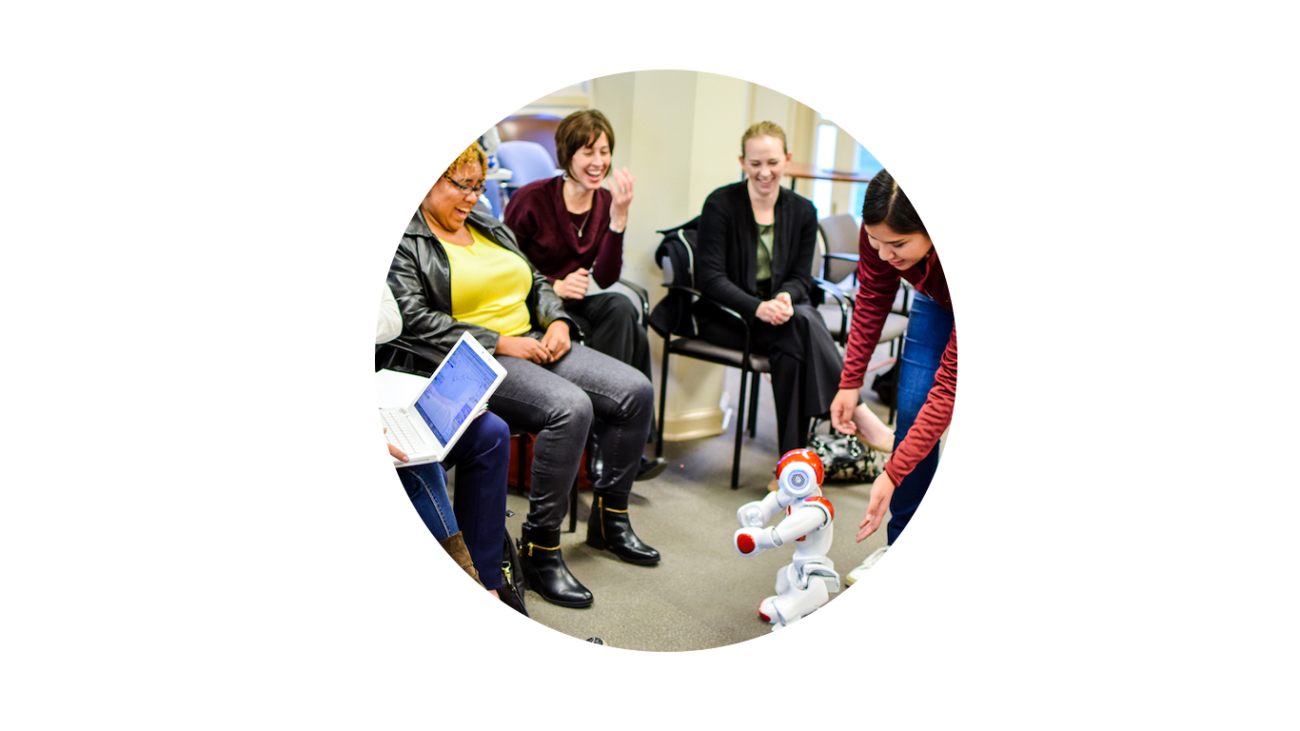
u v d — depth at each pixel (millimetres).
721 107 2781
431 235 1969
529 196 2490
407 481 1595
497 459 1706
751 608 1998
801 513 1781
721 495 2594
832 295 2904
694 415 3016
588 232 2555
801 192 4820
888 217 1586
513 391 1945
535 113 3295
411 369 1953
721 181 2861
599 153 2400
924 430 1730
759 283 2686
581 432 1912
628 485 2166
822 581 1857
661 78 2740
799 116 4691
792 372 2523
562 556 2203
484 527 1729
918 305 1944
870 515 1790
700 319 2682
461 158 1912
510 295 2133
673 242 2668
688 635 1875
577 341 2225
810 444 2656
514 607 1799
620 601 2004
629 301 2494
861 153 4758
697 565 2193
